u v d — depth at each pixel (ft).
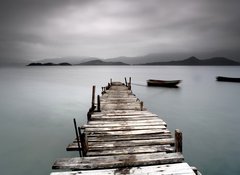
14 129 43.14
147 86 122.93
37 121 49.06
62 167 15.19
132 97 49.67
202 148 33.04
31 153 31.86
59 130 42.47
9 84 139.64
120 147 19.38
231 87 116.57
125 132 23.44
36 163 28.91
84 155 17.51
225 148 33.06
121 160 15.96
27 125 45.91
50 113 57.00
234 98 80.38
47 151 32.48
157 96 85.40
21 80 175.52
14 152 32.19
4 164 28.63
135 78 198.49
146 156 16.57
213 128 43.29
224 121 48.62
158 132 23.35
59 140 36.94
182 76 226.58
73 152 32.17
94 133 23.22
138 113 32.35
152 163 15.81
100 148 19.13
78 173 14.08
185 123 47.01
